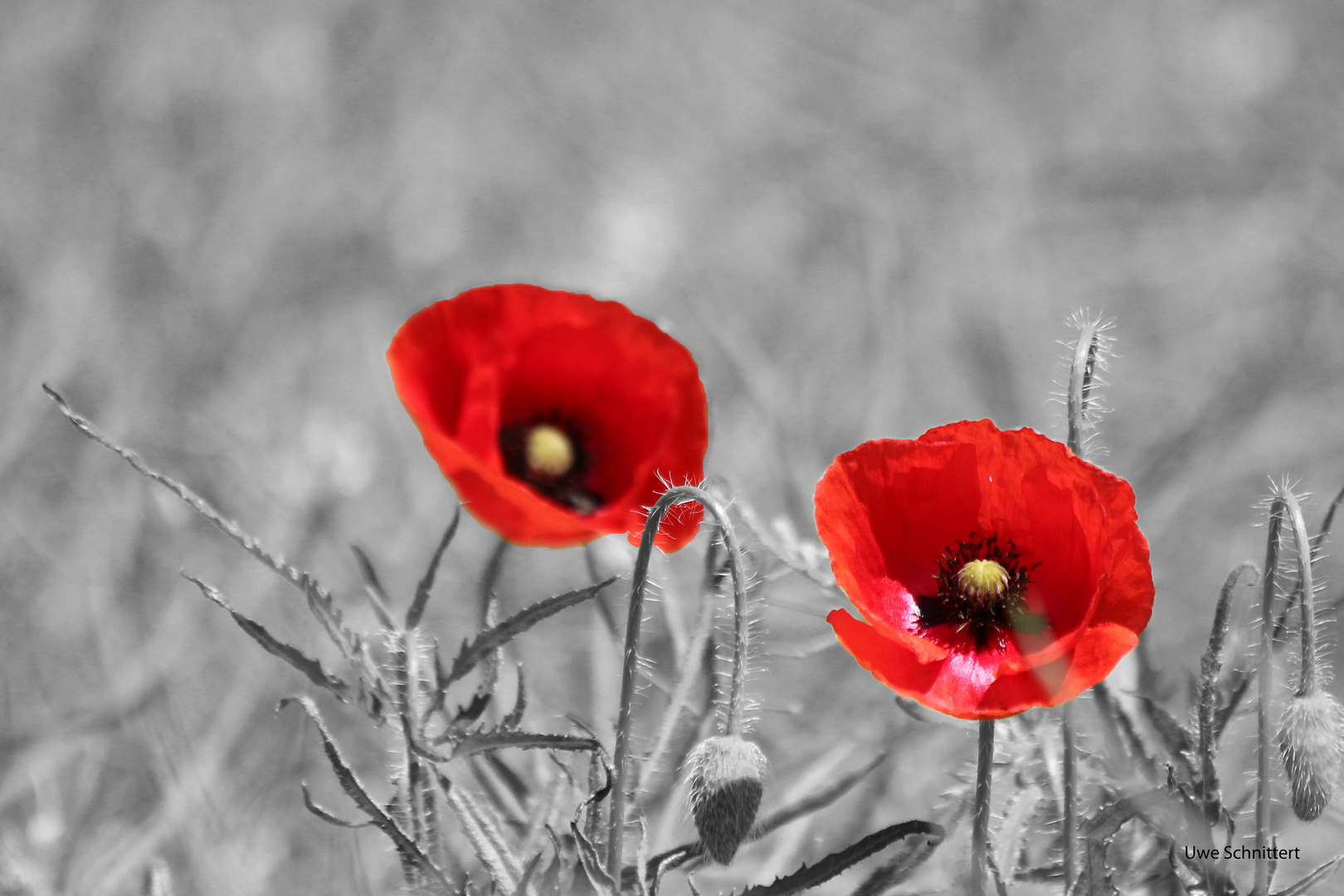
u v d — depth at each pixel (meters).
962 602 1.09
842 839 1.22
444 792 1.11
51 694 1.27
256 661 1.27
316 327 1.73
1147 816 1.09
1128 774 1.14
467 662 1.09
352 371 1.67
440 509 1.43
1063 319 1.77
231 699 1.25
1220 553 1.39
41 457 1.39
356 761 1.24
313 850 1.21
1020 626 1.09
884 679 1.07
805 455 1.43
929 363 1.64
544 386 1.14
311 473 1.39
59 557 1.33
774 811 1.17
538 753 1.17
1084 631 1.06
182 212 1.82
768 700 1.26
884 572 1.10
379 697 1.10
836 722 1.26
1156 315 1.79
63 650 1.29
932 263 1.78
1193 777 1.11
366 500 1.43
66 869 1.19
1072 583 1.09
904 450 1.09
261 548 1.09
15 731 1.24
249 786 1.23
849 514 1.09
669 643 1.24
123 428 1.42
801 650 1.24
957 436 1.09
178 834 1.20
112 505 1.35
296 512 1.37
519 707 1.10
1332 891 1.19
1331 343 1.71
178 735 1.23
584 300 1.14
